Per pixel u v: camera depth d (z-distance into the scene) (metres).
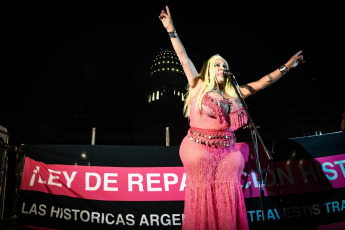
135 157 3.60
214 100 2.47
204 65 2.74
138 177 3.50
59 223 3.29
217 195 2.38
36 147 3.58
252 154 3.59
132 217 3.33
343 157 3.57
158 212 3.36
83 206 3.35
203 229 2.31
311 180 3.48
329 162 3.55
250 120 2.44
